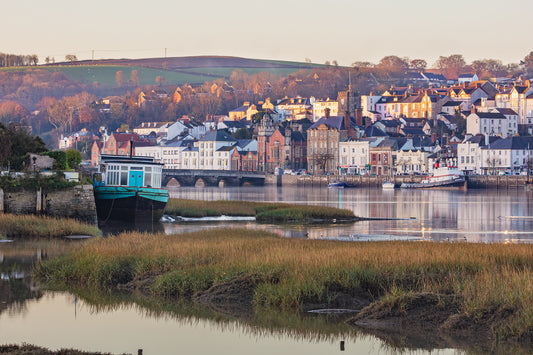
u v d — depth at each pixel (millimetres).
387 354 76062
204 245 112250
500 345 76438
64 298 96688
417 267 94438
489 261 97938
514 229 197500
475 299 82250
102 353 72875
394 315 84062
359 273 92438
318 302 89312
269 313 88125
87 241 130000
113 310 91375
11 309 91688
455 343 77438
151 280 100875
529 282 82312
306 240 124312
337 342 79625
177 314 89438
